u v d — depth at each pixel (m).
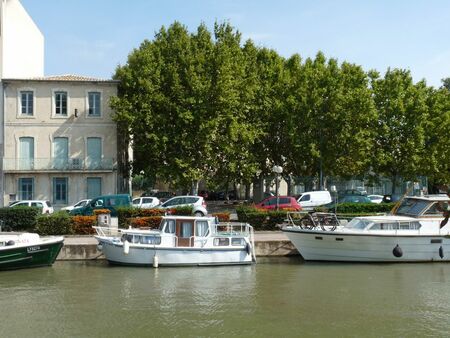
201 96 43.81
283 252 27.92
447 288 20.92
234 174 47.03
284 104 49.03
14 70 47.47
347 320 16.70
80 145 45.97
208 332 15.48
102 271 23.97
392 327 16.05
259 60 52.59
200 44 47.09
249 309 17.84
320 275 23.25
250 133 45.72
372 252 25.70
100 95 46.28
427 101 52.69
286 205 38.94
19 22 48.53
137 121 44.00
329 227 26.80
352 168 49.12
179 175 43.78
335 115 47.81
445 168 52.03
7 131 45.12
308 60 53.22
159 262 24.86
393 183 51.84
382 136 50.69
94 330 15.66
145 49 47.12
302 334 15.36
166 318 16.80
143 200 40.97
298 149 48.44
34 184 45.16
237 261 25.61
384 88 51.62
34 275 23.03
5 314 17.19
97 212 31.72
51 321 16.47
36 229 29.81
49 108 45.72
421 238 25.67
